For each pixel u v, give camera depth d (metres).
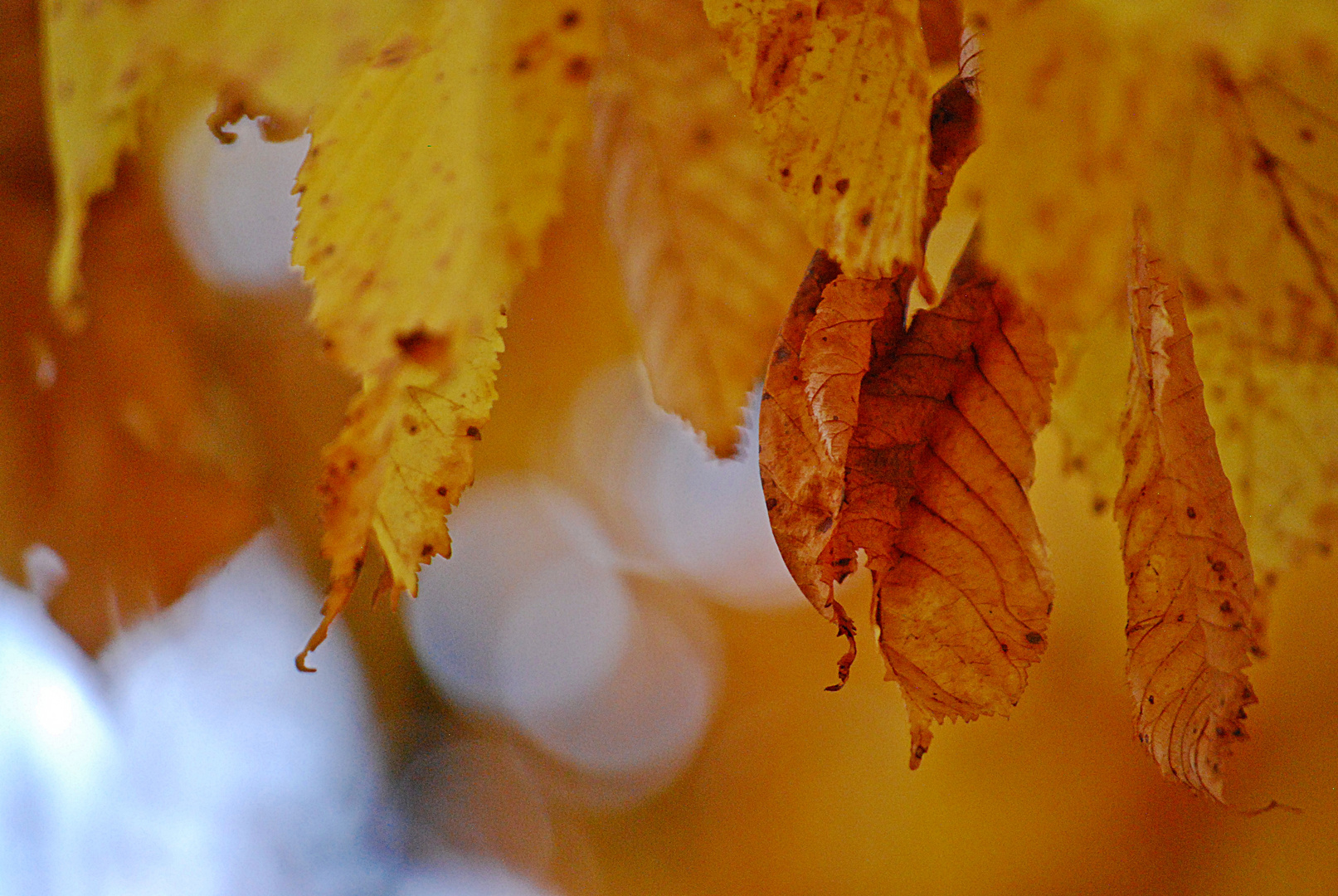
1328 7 0.74
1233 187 0.77
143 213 0.99
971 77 0.79
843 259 0.79
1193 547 0.79
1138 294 0.79
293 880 2.28
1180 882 1.74
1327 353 0.78
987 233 0.76
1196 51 0.75
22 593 1.06
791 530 0.80
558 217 0.80
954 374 0.80
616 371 1.73
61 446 1.03
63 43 0.80
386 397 0.80
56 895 1.34
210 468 1.12
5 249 0.93
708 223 0.84
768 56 0.79
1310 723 1.40
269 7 0.79
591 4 0.80
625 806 3.41
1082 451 0.81
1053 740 1.99
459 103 0.80
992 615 0.79
